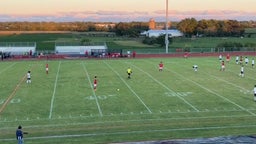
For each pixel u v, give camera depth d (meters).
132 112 28.41
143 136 22.48
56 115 27.78
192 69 52.16
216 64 58.22
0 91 37.16
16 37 165.62
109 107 30.02
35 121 26.27
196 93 35.28
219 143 8.45
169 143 8.51
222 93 35.19
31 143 21.30
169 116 27.25
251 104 30.64
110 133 23.30
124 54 74.50
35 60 68.00
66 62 64.25
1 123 25.84
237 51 78.38
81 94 35.31
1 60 68.00
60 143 21.23
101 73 48.94
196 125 24.91
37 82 42.25
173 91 36.34
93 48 79.56
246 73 47.88
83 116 27.42
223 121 25.84
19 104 31.38
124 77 45.25
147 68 53.75
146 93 35.44
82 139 22.03
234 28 157.38
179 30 158.88
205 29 159.00
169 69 52.34
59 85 40.25
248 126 24.56
